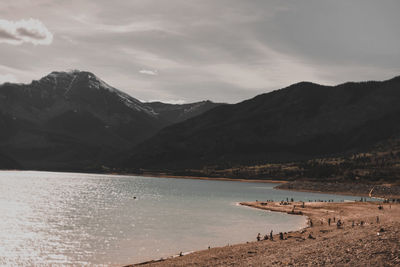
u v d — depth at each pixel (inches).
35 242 3065.9
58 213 5098.4
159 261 2345.0
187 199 7613.2
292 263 1651.1
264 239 2918.3
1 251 2731.3
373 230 2263.8
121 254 2662.4
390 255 1512.1
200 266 2046.0
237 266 1817.2
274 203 6299.2
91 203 6643.7
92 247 2888.8
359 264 1469.0
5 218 4419.3
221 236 3321.9
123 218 4566.9
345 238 2092.8
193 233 3484.3
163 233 3486.7
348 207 5423.2
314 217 4478.3
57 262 2469.2
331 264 1523.1
